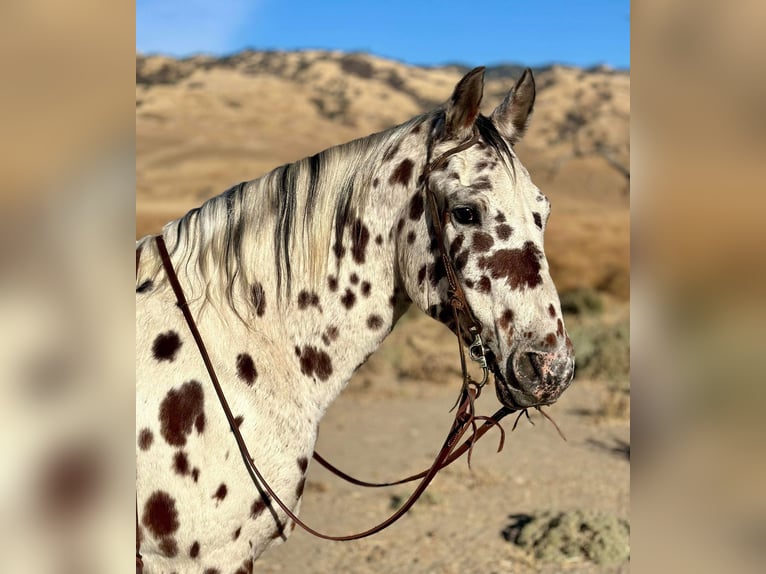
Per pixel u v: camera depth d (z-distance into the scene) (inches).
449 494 257.0
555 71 5546.3
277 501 96.6
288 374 101.0
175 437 93.0
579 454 304.2
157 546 94.0
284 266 101.9
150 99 4402.1
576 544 210.2
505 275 92.7
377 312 103.8
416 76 6195.9
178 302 98.3
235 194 104.7
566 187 3021.7
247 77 5447.8
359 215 102.9
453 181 95.8
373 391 420.8
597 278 957.2
